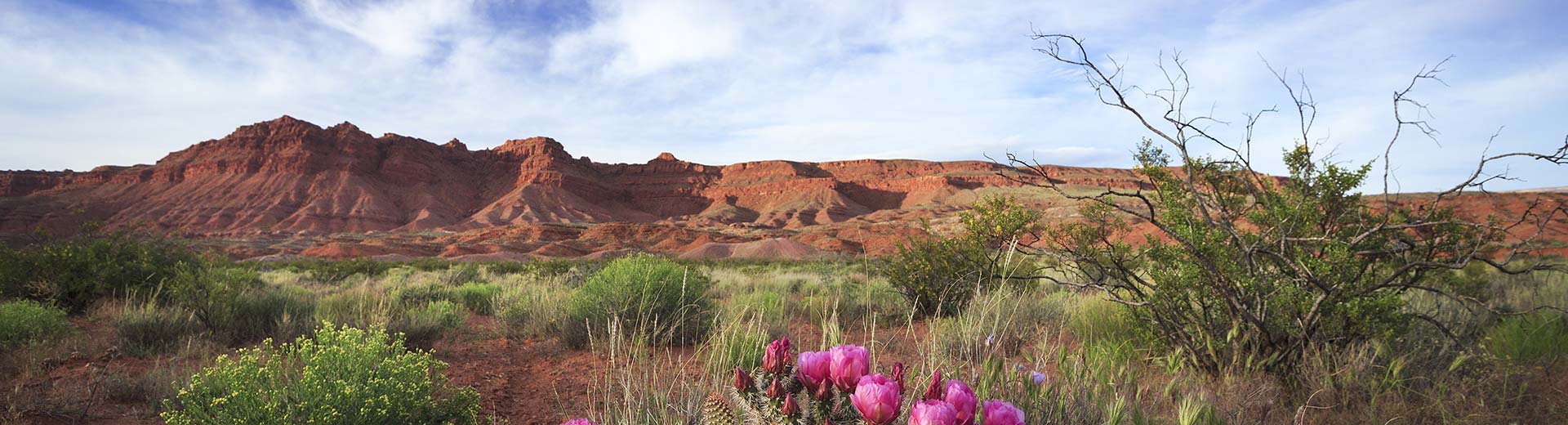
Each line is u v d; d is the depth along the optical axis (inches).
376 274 1017.5
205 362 253.8
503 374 247.0
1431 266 160.4
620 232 4995.1
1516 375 173.5
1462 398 159.5
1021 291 282.2
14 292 405.7
